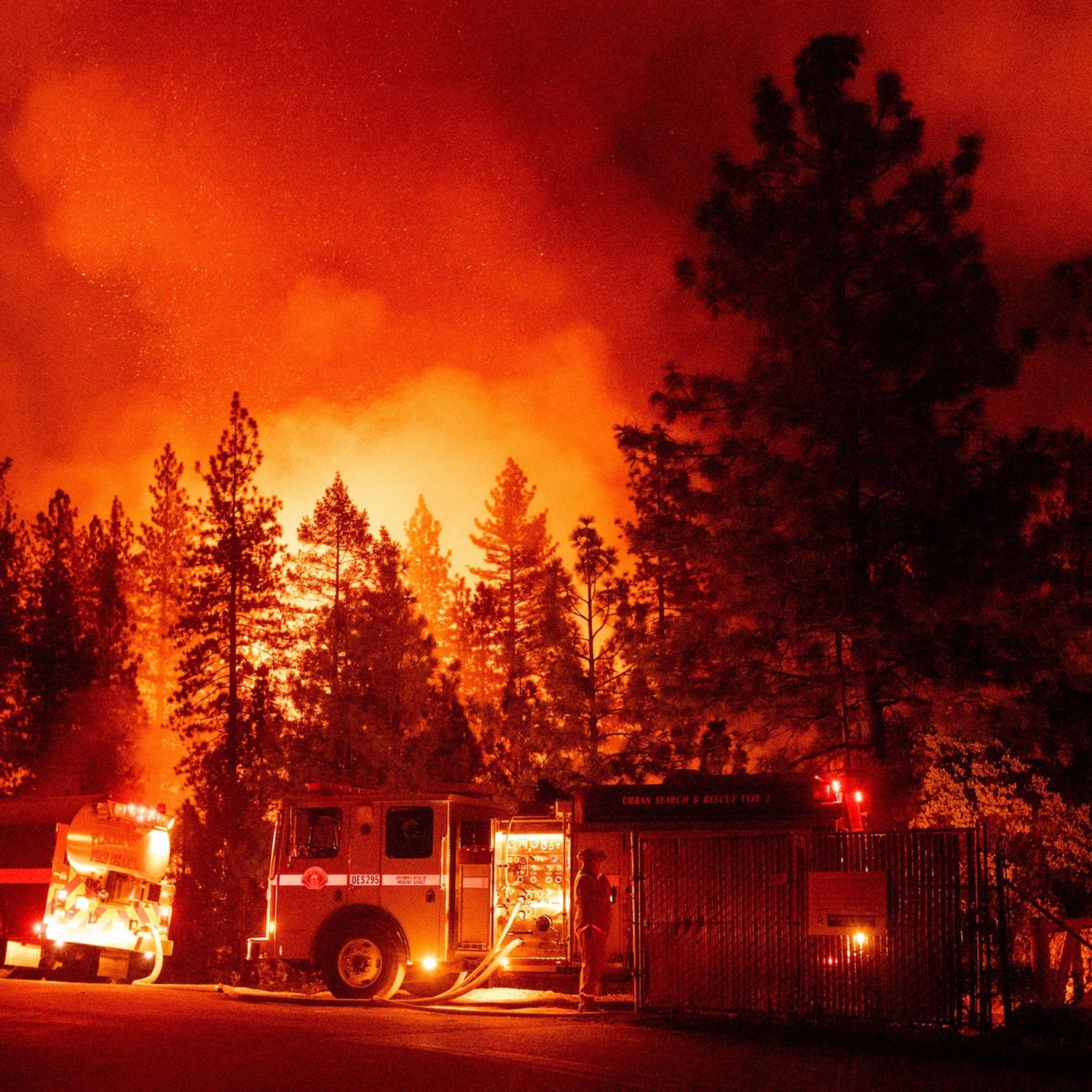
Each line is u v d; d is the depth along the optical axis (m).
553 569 32.50
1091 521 20.61
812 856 13.16
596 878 14.35
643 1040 11.73
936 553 19.80
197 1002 14.34
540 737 30.67
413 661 34.47
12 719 42.44
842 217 21.88
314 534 40.12
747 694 20.75
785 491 20.55
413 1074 9.01
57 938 17.58
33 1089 7.96
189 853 34.78
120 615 47.75
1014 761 20.88
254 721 38.62
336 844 15.78
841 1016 12.66
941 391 20.62
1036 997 14.66
